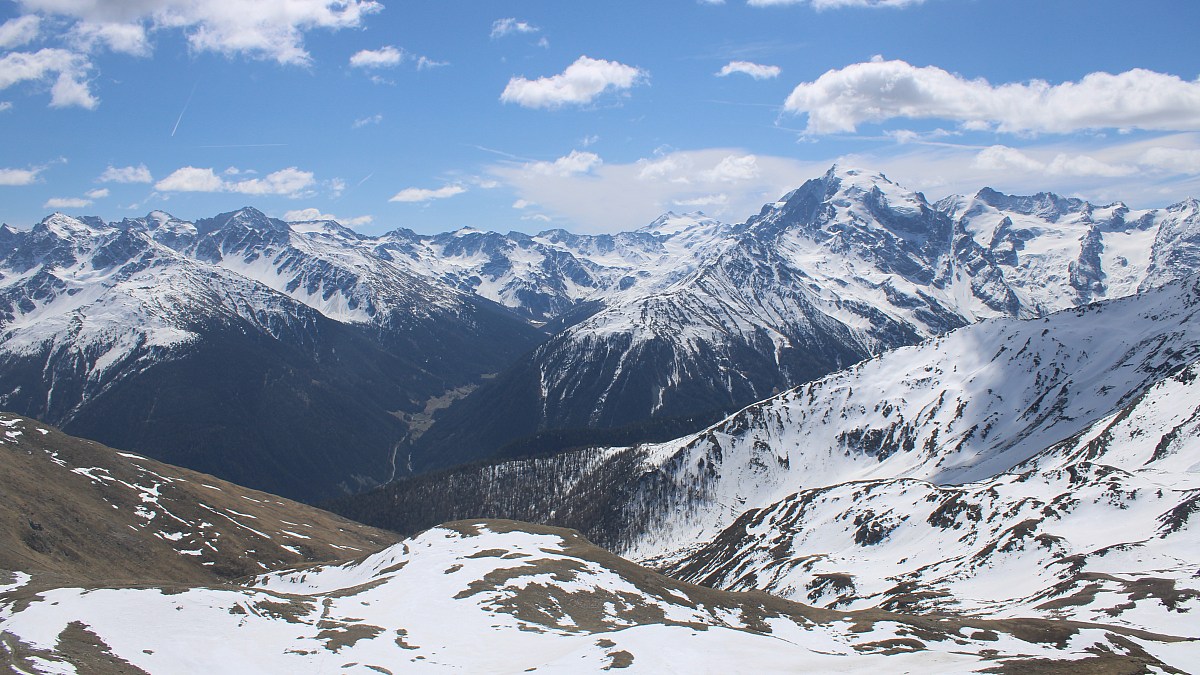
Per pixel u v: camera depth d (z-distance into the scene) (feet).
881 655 275.39
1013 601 418.51
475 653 272.92
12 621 250.57
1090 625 313.94
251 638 264.52
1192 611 338.54
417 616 312.50
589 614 326.24
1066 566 443.32
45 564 447.83
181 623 264.31
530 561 383.04
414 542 468.34
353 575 474.90
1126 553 438.40
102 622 253.85
